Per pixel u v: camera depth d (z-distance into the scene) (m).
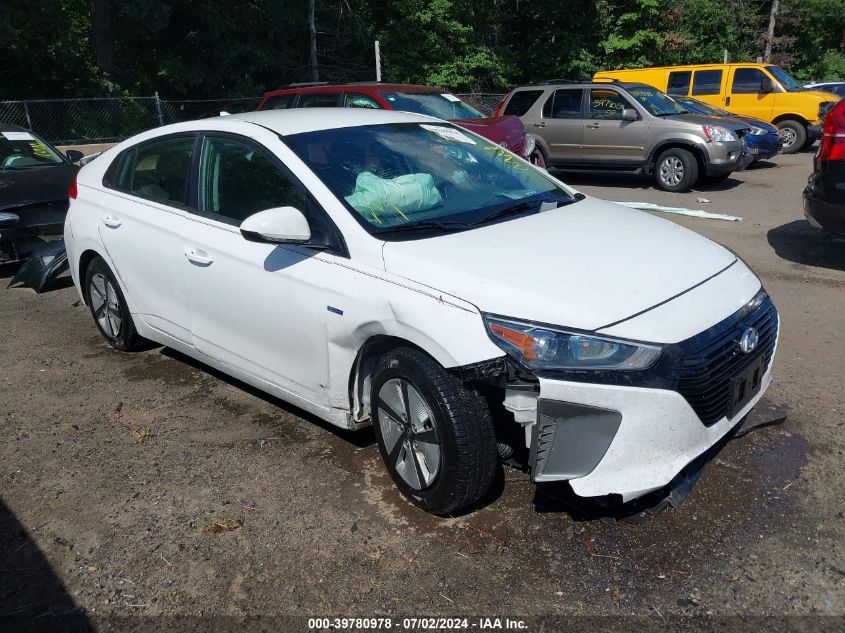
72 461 3.83
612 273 3.07
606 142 12.33
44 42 21.09
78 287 5.41
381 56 26.14
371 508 3.33
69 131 17.20
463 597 2.77
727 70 16.34
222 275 3.92
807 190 6.70
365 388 3.52
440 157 4.09
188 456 3.84
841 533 3.03
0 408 4.47
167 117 18.97
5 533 3.26
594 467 2.82
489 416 3.03
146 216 4.48
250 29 24.66
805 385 4.37
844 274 6.63
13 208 6.88
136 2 20.56
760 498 3.28
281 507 3.37
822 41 37.25
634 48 28.17
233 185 3.97
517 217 3.69
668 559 2.92
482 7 27.78
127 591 2.88
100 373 4.95
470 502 3.14
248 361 3.98
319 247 3.42
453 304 2.94
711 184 12.42
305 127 3.96
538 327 2.79
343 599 2.79
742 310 3.14
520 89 13.50
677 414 2.82
